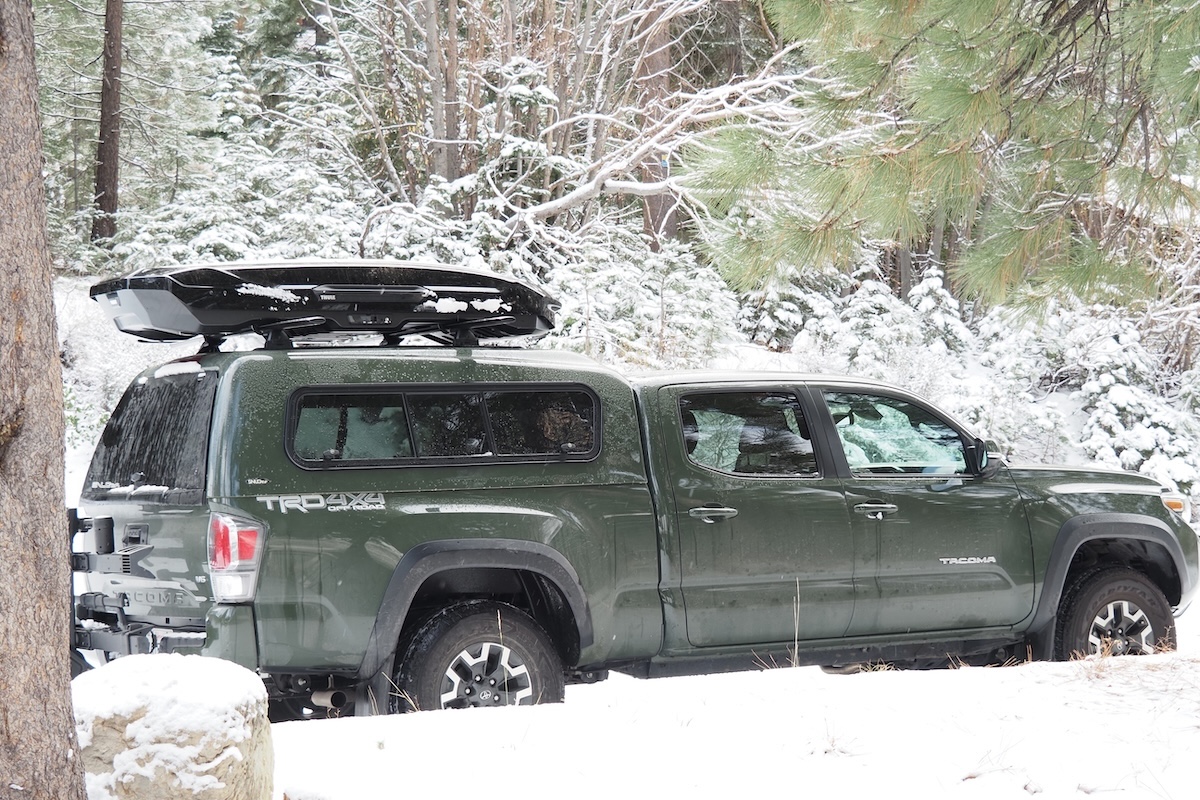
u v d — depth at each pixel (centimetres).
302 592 563
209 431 573
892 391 751
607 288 1934
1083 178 764
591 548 636
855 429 738
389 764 470
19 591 320
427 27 2216
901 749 504
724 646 678
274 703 643
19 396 320
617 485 653
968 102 688
